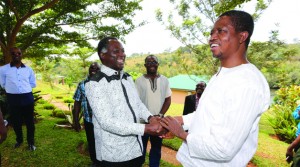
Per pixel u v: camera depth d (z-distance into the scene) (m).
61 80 37.38
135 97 2.27
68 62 21.45
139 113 2.39
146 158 4.70
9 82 4.49
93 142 3.78
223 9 5.14
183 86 26.30
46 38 8.72
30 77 4.77
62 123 7.35
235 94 1.22
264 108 1.29
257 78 1.27
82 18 8.52
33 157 4.40
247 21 1.34
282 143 7.12
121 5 8.25
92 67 3.96
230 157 1.23
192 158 1.49
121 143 2.04
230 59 1.39
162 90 4.08
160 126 1.88
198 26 13.25
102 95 1.93
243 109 1.19
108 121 1.88
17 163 4.12
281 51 11.15
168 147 6.03
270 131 9.72
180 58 14.20
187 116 1.89
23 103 4.58
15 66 4.52
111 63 2.05
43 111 9.96
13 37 7.66
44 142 5.32
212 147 1.23
